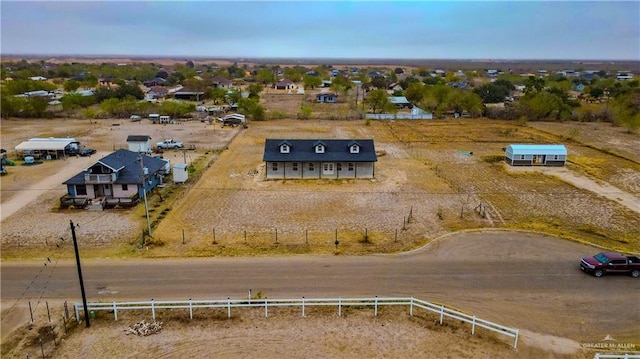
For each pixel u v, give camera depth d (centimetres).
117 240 3653
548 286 2947
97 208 4347
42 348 2309
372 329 2495
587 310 2672
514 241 3666
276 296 2797
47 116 9881
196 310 2666
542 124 9538
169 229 3884
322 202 4622
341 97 14138
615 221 4156
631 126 8462
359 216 4238
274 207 4466
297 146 5506
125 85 13750
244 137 7906
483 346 2345
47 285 2920
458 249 3509
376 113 10506
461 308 2691
